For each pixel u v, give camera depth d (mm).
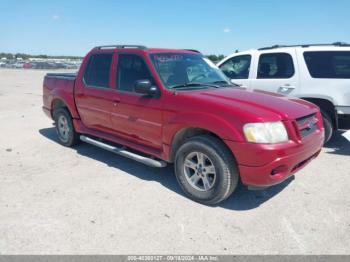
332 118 5953
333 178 4621
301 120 3707
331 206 3777
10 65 66812
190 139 3826
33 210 3650
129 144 4789
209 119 3574
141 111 4371
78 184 4387
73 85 5707
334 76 5793
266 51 6527
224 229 3287
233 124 3414
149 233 3203
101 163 5254
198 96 3836
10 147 6195
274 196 4055
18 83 23703
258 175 3361
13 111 10688
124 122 4707
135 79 4531
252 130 3307
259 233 3215
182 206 3777
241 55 6965
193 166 3877
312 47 6082
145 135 4445
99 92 5070
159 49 4758
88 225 3340
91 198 3961
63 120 6191
